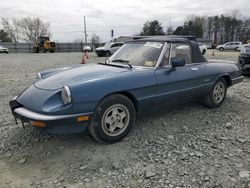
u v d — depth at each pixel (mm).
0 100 6234
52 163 3295
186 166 3191
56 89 3342
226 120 4770
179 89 4379
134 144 3721
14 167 3246
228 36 81938
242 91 7133
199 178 2951
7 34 78875
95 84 3367
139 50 4527
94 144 3693
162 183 2867
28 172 3135
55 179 2980
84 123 3338
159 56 4223
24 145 3746
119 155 3430
